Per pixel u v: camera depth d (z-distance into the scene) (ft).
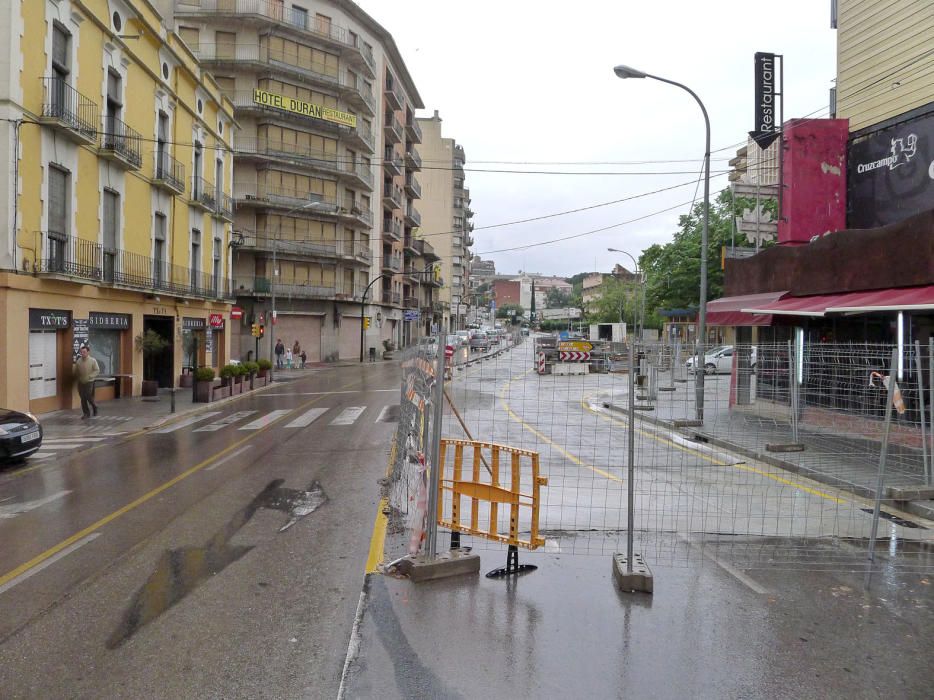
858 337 47.67
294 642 15.46
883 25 51.13
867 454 30.22
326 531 24.25
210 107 105.09
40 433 39.45
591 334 169.78
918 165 46.62
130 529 24.89
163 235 86.99
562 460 38.45
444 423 48.98
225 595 18.25
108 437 49.52
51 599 18.08
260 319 142.72
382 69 190.90
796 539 23.38
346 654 14.85
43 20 57.67
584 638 15.48
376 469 35.96
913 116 47.03
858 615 16.92
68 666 14.35
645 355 35.14
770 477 33.42
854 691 13.34
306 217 159.43
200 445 45.50
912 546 22.82
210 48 148.97
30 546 22.94
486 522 25.32
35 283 57.06
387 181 204.44
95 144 65.51
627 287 232.32
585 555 21.39
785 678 13.80
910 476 29.04
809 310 43.32
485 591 18.26
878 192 50.49
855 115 54.29
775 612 17.04
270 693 13.29
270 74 150.20
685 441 37.17
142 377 80.28
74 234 63.77
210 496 30.09
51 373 62.18
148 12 79.61
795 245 53.78
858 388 30.53
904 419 29.60
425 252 256.11
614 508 27.71
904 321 42.78
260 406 71.97
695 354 34.88
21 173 55.11
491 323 387.34
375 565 20.25
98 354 73.05
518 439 45.44
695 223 146.61
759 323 56.75
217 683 13.66
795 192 53.93
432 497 19.66
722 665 14.30
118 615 16.99
